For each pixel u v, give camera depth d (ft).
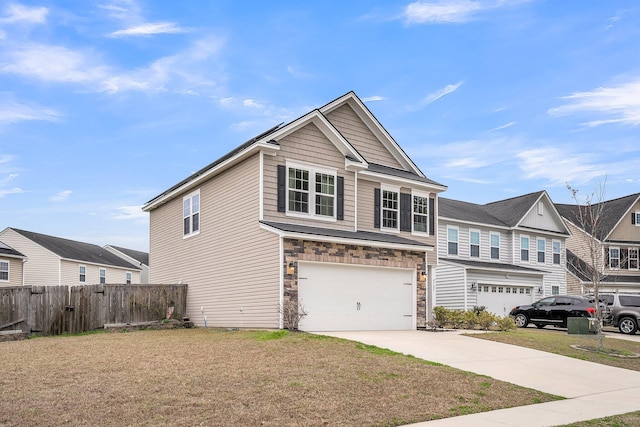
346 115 73.26
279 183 59.11
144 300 67.77
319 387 30.83
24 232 138.62
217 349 41.93
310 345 43.65
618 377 41.68
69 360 37.32
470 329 67.67
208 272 68.18
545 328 86.07
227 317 62.80
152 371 33.35
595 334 68.64
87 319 62.64
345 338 48.37
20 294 58.65
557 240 122.01
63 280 134.82
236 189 62.95
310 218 61.00
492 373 38.93
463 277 96.89
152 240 87.45
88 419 23.99
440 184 77.56
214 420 24.47
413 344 48.57
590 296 86.58
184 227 76.28
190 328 66.08
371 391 31.04
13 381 30.42
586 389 36.70
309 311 55.98
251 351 40.91
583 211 139.13
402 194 74.13
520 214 113.91
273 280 54.85
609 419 27.68
